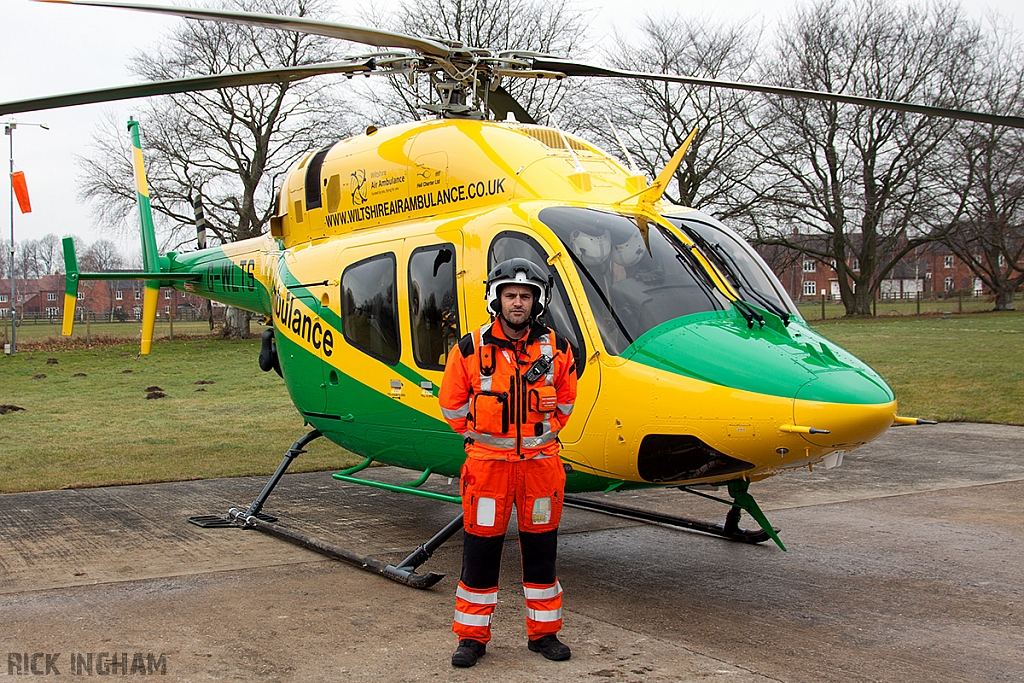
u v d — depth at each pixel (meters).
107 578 5.54
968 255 46.88
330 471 9.81
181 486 8.83
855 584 5.54
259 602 5.07
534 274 4.00
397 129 6.72
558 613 4.21
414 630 4.59
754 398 4.41
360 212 6.82
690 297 5.02
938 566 5.95
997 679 3.96
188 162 33.62
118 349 30.03
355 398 6.49
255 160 34.78
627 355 4.81
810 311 55.62
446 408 4.17
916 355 20.84
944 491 8.49
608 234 5.20
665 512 7.74
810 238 44.03
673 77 6.90
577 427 4.98
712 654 4.26
